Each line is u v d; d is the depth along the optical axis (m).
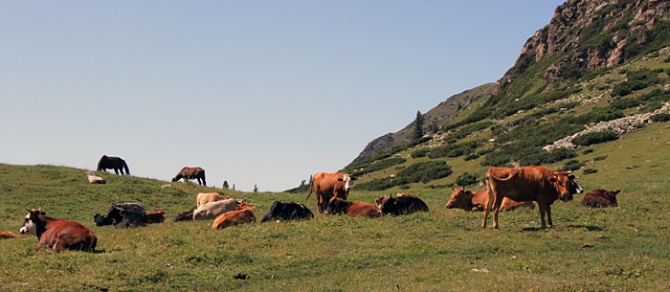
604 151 63.28
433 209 25.38
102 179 34.47
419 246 17.73
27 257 15.47
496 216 20.31
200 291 13.63
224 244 17.61
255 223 21.14
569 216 22.05
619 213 22.02
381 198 24.05
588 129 74.00
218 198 28.62
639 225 20.09
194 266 15.43
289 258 16.30
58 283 13.32
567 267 14.80
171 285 13.87
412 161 89.88
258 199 34.59
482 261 15.91
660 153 54.72
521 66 150.12
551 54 141.00
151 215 24.19
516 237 18.67
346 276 14.67
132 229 21.81
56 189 31.89
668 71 89.50
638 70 97.00
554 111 94.12
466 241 18.25
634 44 111.38
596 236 18.50
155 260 15.68
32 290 12.83
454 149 88.19
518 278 13.64
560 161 65.19
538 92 119.94
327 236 18.84
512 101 126.06
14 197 29.73
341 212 23.58
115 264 15.09
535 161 68.00
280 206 22.17
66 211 28.08
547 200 20.11
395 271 15.12
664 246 17.19
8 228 23.59
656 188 30.33
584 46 121.31
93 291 13.02
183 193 34.94
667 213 21.73
